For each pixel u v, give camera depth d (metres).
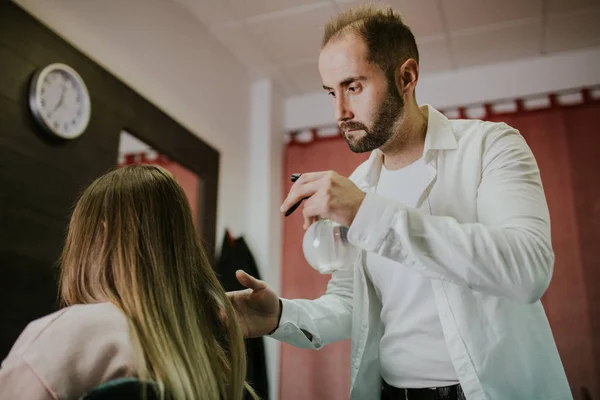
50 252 2.13
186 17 3.38
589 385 3.04
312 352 3.58
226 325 1.07
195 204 3.26
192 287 1.03
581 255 3.25
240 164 3.81
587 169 3.40
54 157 2.20
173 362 0.89
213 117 3.54
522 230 1.07
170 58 3.18
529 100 3.72
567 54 3.71
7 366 0.81
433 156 1.33
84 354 0.83
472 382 1.12
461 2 3.24
